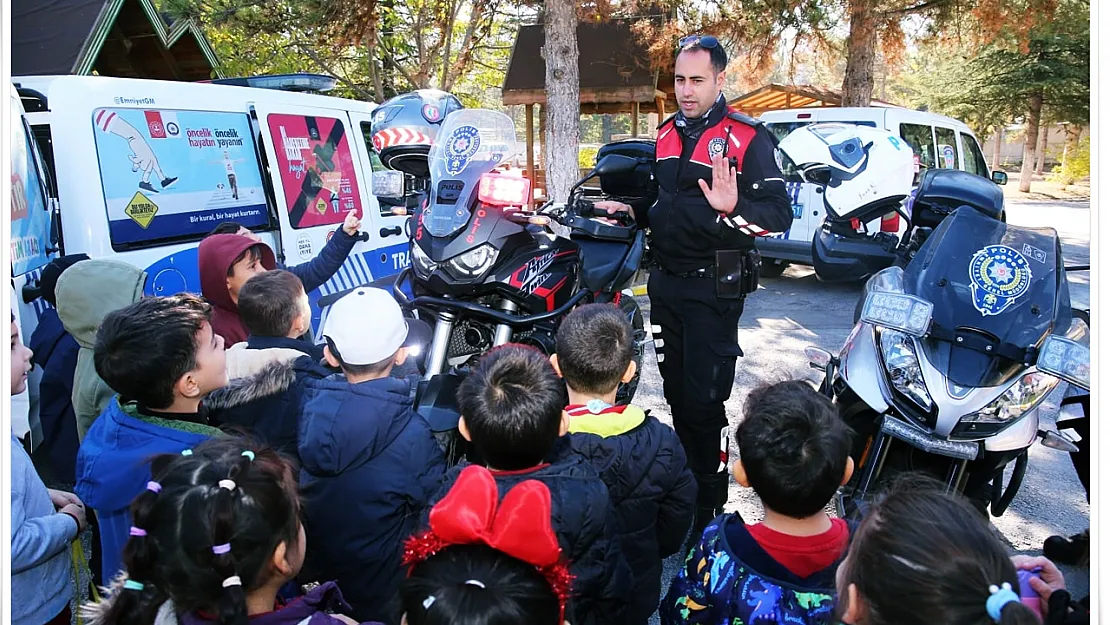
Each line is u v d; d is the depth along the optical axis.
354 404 2.06
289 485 1.54
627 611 2.05
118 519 2.00
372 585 2.12
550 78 8.41
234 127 4.56
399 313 2.27
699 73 2.94
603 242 3.71
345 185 5.36
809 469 1.65
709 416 3.17
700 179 2.85
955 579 1.21
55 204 3.70
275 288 2.64
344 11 9.90
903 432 2.47
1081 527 3.44
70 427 2.99
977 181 3.33
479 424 1.83
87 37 7.04
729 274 3.03
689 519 2.31
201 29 9.40
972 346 2.43
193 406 2.12
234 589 1.38
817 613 1.62
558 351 2.29
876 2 10.55
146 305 2.07
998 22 10.23
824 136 3.36
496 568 1.34
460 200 2.94
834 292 8.48
